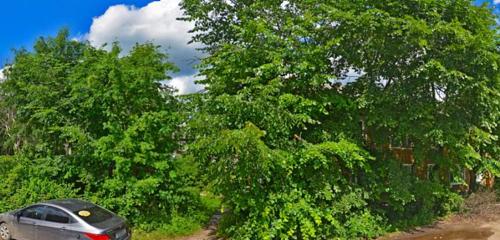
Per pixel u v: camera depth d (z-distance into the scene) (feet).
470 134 51.26
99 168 51.88
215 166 42.19
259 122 42.22
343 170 49.37
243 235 42.98
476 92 47.83
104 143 48.47
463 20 47.52
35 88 51.47
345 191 47.57
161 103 53.57
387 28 44.47
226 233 46.50
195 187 53.47
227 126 42.34
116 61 50.75
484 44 44.91
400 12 45.91
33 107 52.26
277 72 42.96
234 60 44.70
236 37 52.70
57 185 50.72
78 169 51.13
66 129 48.14
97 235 36.29
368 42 45.88
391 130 50.49
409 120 47.44
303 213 42.55
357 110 48.96
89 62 52.60
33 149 54.65
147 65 52.80
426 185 53.06
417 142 52.06
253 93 42.68
